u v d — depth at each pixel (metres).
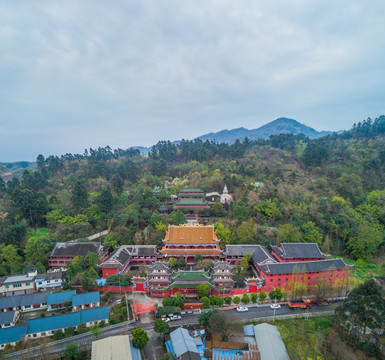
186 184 164.50
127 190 149.75
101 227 115.94
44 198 122.25
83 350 57.34
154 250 99.19
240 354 56.69
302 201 131.00
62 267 95.19
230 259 97.81
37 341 61.16
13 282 80.00
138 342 57.31
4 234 94.31
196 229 102.44
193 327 65.44
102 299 76.75
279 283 84.00
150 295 80.31
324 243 107.44
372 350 56.00
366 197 138.12
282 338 63.06
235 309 74.62
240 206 119.62
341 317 62.25
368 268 100.94
